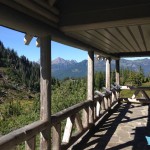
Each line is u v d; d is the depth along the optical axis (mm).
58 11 3715
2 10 2555
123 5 3453
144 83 27000
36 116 8734
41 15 3314
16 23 2824
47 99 3680
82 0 3699
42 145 3637
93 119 6387
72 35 4566
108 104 8750
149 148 4969
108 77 9430
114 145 5168
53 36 3828
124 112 8914
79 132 5238
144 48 7844
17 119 8828
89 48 6102
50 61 3715
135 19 3410
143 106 10211
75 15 3738
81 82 11117
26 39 3479
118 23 3555
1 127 8031
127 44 6637
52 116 3895
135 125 6934
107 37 5145
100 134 6023
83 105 5613
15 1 2725
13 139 2664
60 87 10695
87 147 5043
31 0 2945
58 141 4121
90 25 3693
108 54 8875
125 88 11273
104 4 3562
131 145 5172
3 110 10586
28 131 3010
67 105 8891
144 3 3357
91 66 6477
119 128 6602
